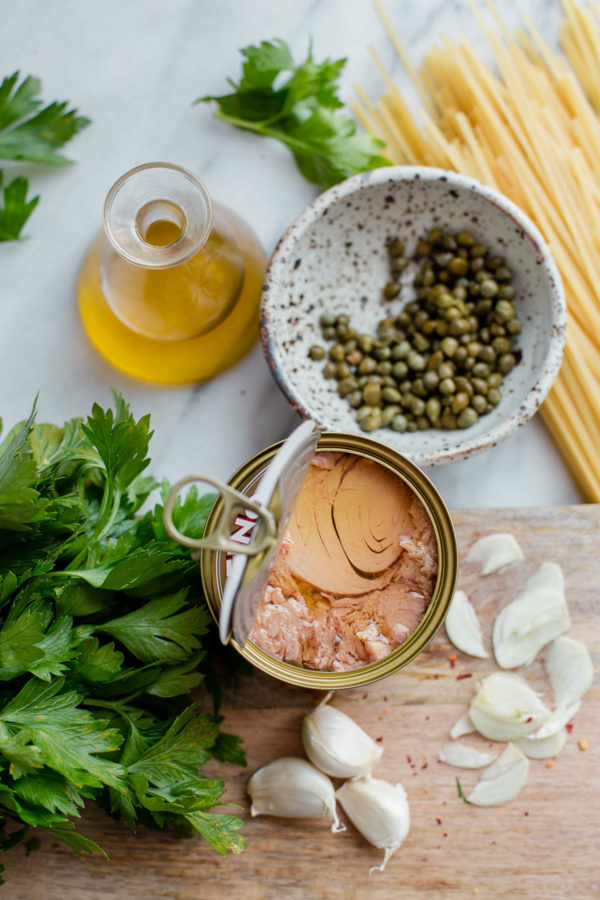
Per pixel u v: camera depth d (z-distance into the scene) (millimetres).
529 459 512
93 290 502
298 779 471
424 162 515
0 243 522
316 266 505
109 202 441
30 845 471
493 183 505
